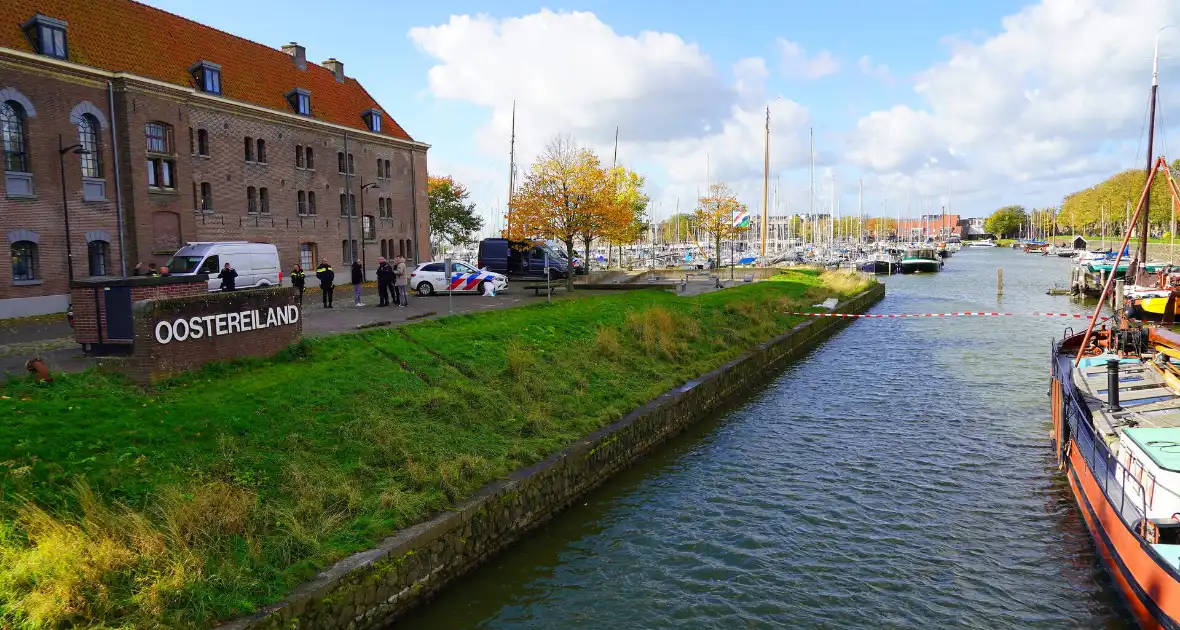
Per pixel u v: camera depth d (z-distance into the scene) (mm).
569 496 11672
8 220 23250
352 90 43938
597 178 32000
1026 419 16516
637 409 14789
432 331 17188
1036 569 9562
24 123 23922
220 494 8047
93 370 11172
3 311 22984
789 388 20453
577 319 21141
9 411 8914
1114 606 8648
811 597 8906
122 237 27172
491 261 40906
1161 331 15648
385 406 11852
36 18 24594
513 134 49719
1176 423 9719
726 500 11953
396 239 44781
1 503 7047
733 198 58000
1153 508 8188
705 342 22047
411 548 8297
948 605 8727
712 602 8789
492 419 12617
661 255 78562
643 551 10117
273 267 27703
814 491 12312
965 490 12281
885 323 34062
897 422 16484
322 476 9258
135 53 29547
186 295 13102
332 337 15148
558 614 8500
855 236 134125
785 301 32906
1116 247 82938
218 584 6898
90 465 8133
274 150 34969
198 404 10375
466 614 8422
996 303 43125
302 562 7480
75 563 6387
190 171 29953
